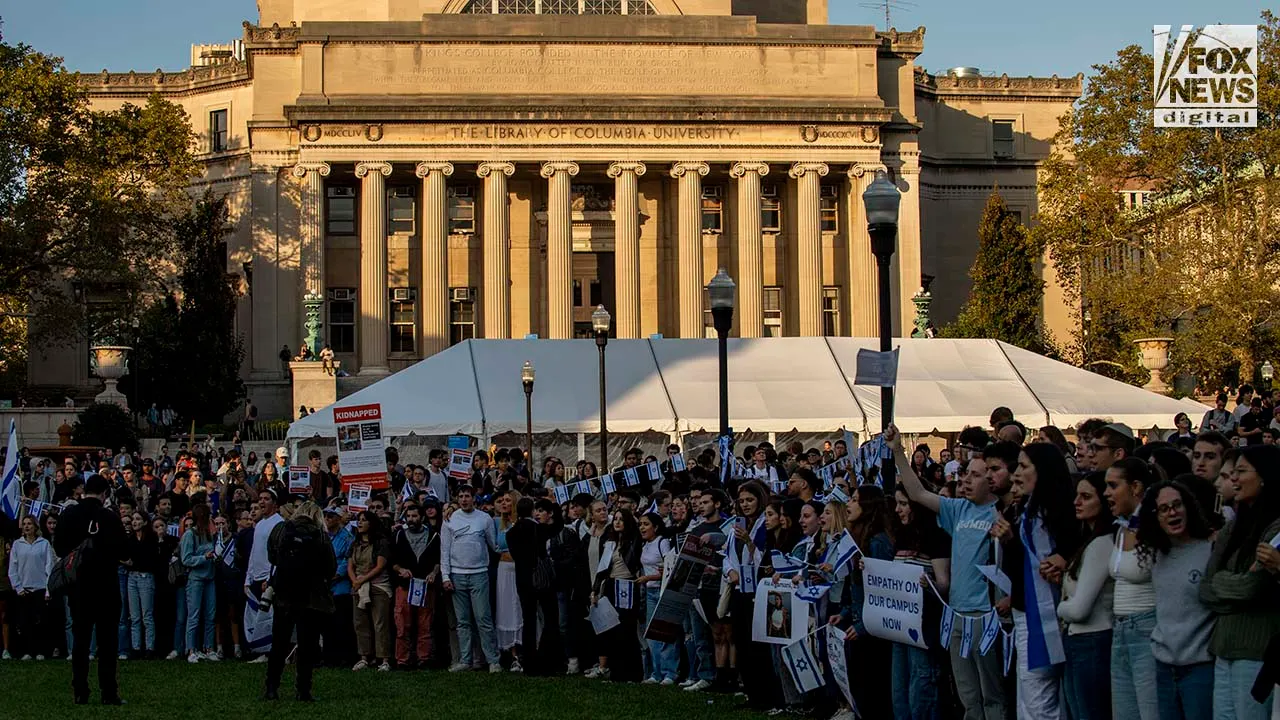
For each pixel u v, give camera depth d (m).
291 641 28.94
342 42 84.25
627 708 21.45
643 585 24.80
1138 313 71.88
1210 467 14.49
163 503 30.39
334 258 87.56
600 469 48.34
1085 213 79.19
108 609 22.84
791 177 85.25
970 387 49.19
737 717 20.45
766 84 85.94
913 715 17.00
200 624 29.34
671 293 88.50
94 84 101.00
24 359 97.88
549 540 26.23
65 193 78.88
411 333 87.50
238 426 77.88
